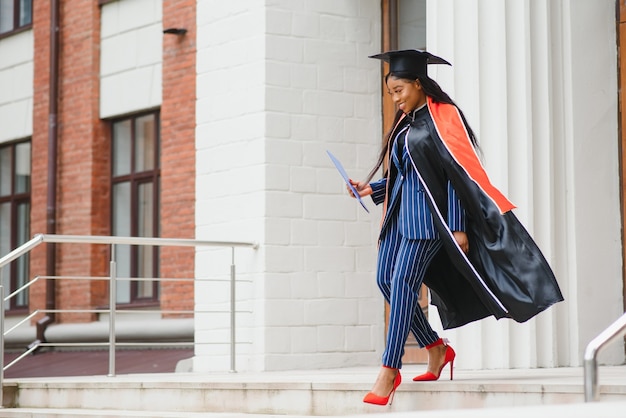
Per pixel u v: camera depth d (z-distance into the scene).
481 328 9.46
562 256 9.57
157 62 15.55
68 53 16.92
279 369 11.05
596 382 4.71
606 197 9.79
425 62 6.94
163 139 14.91
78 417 8.62
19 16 18.25
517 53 9.58
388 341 6.75
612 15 9.97
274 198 11.16
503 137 9.52
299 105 11.36
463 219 6.65
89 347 16.02
